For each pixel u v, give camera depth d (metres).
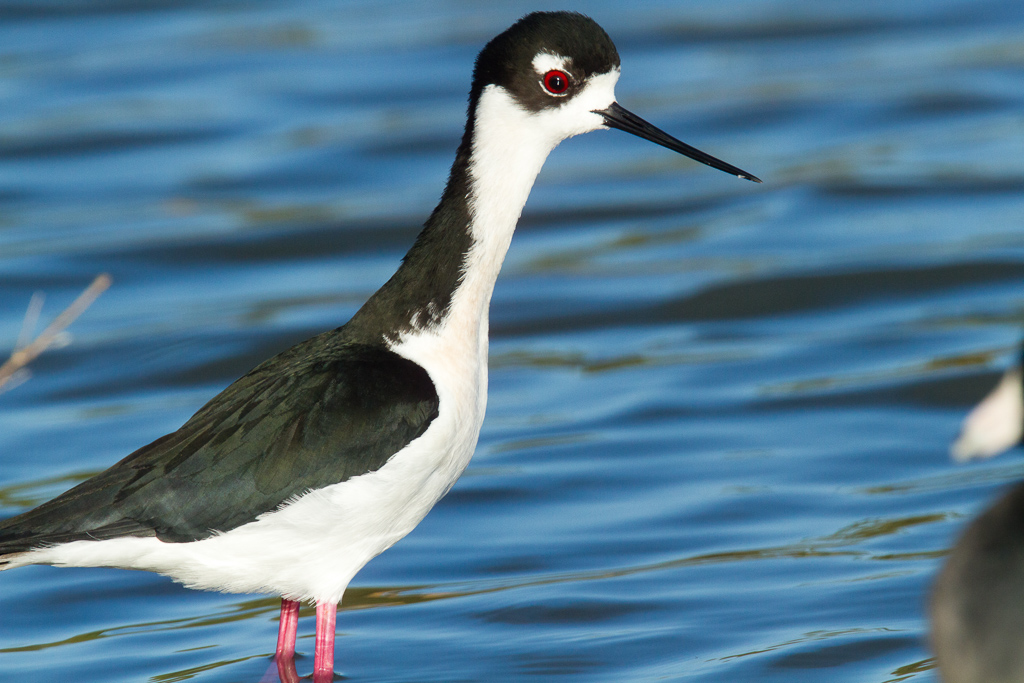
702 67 24.31
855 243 17.89
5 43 25.44
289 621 9.09
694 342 15.75
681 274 17.31
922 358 14.95
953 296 16.58
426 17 26.78
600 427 13.77
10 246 18.39
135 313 16.69
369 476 8.27
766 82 23.55
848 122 21.89
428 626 10.23
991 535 5.63
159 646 10.07
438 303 8.65
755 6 27.47
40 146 21.31
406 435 8.34
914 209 18.92
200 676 9.48
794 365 15.01
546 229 18.98
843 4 27.50
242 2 28.02
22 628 10.45
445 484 8.76
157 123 22.12
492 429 13.79
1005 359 14.66
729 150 21.22
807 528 11.60
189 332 16.03
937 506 11.86
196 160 21.03
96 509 8.02
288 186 20.31
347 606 10.65
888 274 16.81
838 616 9.99
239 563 8.32
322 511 8.24
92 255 18.08
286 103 22.97
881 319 16.12
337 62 24.53
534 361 15.41
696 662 9.45
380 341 8.62
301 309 16.61
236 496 8.12
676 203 19.55
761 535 11.52
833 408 14.00
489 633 10.06
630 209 19.41
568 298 16.84
